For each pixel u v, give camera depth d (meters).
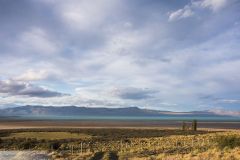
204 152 41.94
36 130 136.62
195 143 60.06
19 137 97.44
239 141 44.31
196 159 35.22
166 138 78.00
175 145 60.62
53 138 93.38
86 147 69.75
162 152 49.50
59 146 73.75
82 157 50.19
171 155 42.62
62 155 55.38
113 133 117.25
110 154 50.56
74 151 62.50
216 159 34.00
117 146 68.81
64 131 126.69
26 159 53.34
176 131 126.56
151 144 66.94
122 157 46.06
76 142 80.50
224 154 37.16
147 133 116.50
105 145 72.44
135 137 96.62
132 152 51.94
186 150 50.19
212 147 49.03
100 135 107.50
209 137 67.38
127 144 70.81
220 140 46.78
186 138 72.06
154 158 40.66
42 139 87.81
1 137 96.69
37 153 62.59
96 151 57.75
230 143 45.00
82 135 107.25
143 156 45.75
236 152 37.69
